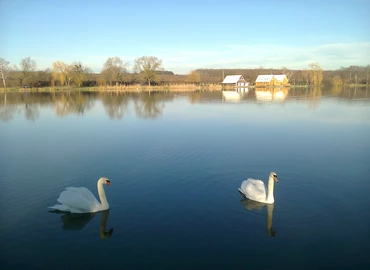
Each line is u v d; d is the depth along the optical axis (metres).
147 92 95.00
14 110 45.66
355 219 10.78
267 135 24.77
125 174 15.66
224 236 9.80
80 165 17.34
